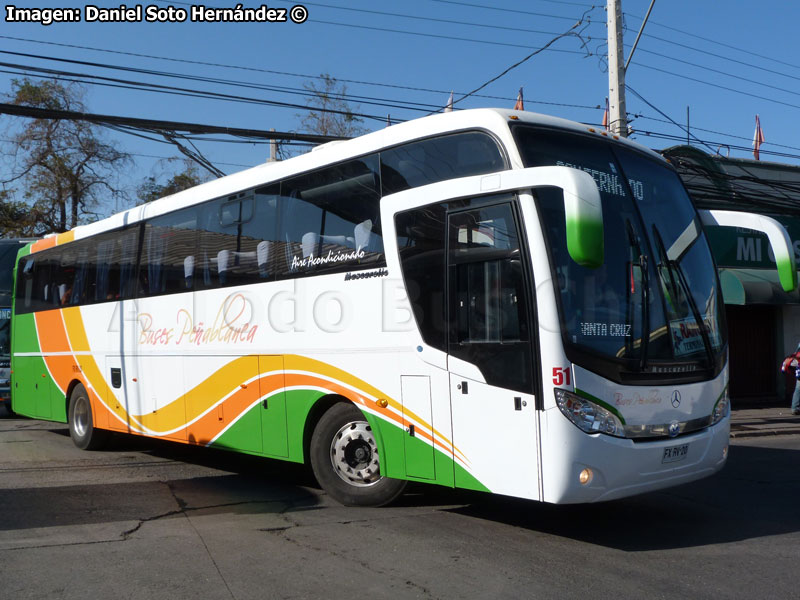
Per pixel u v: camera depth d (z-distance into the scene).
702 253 7.34
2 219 32.47
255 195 8.91
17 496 8.26
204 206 9.71
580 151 6.76
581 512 7.50
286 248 8.34
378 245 7.29
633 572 5.51
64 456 11.61
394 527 6.81
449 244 6.66
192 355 9.62
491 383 6.23
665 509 7.73
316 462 7.84
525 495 5.96
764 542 6.42
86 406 12.19
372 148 7.54
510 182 6.13
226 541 6.34
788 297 17.72
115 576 5.40
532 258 6.00
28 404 14.05
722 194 19.17
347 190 7.74
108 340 11.48
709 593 5.05
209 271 9.46
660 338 6.47
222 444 9.08
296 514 7.37
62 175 32.38
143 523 7.00
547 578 5.36
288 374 8.14
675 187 7.44
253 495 8.35
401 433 6.94
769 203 19.64
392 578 5.36
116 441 12.43
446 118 6.95
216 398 9.19
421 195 6.90
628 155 7.13
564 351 5.85
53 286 13.36
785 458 11.59
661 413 6.30
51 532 6.64
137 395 10.73
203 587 5.17
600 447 5.85
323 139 14.16
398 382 6.98
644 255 6.62
